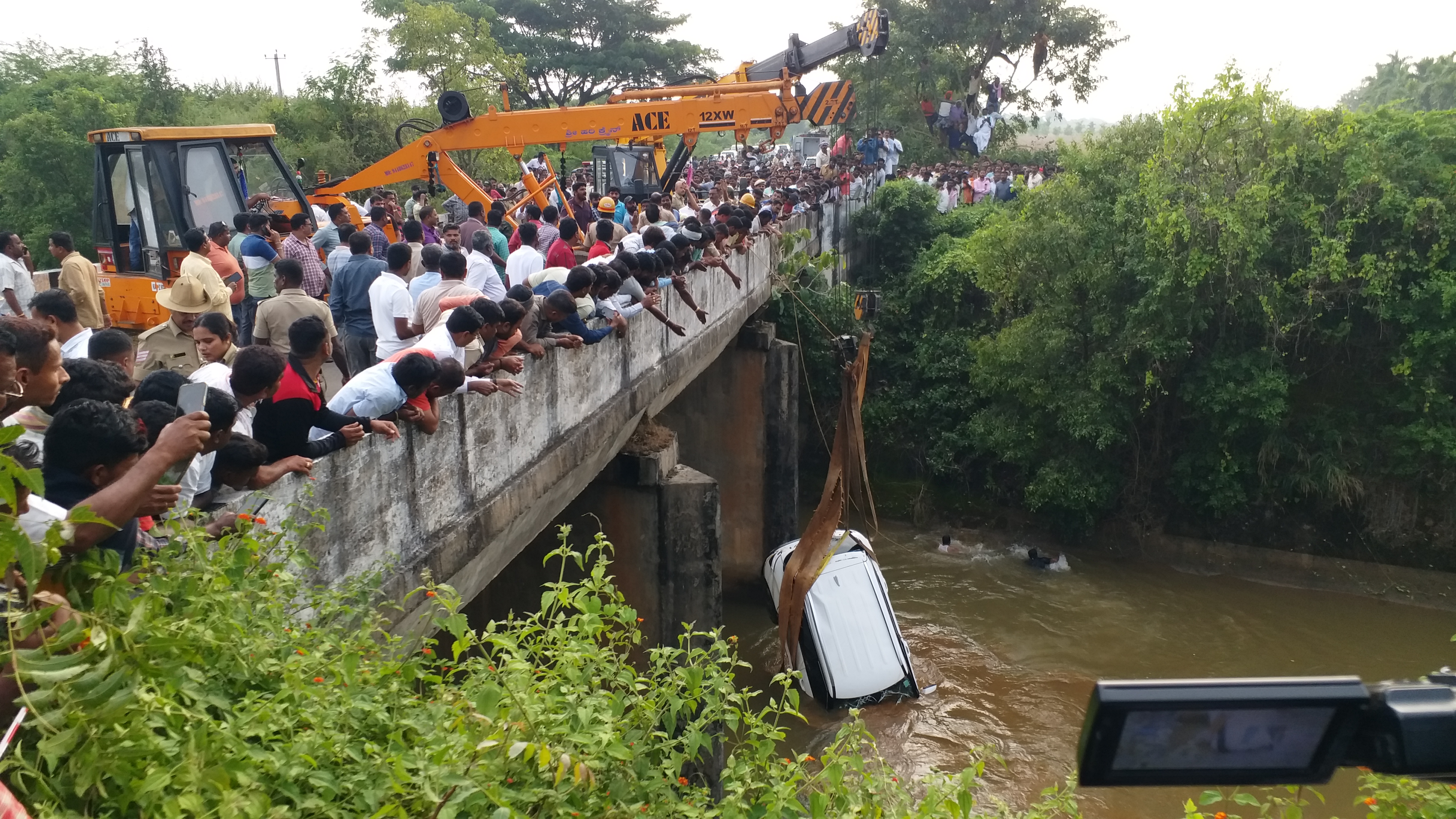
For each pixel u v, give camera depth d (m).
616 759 4.00
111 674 2.78
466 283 8.31
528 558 11.94
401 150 15.89
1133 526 20.92
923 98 38.81
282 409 4.82
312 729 3.33
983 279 21.58
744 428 18.69
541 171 19.41
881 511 22.75
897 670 14.65
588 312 8.92
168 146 10.59
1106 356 20.02
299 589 4.57
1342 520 19.92
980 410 22.45
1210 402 19.53
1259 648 17.25
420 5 32.75
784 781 4.64
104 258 11.19
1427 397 18.80
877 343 24.52
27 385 4.13
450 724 3.69
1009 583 19.67
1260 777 1.70
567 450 8.47
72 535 2.82
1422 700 1.65
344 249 10.26
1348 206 18.81
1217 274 18.98
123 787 2.65
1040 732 14.35
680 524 11.54
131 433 3.49
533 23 45.09
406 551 5.90
